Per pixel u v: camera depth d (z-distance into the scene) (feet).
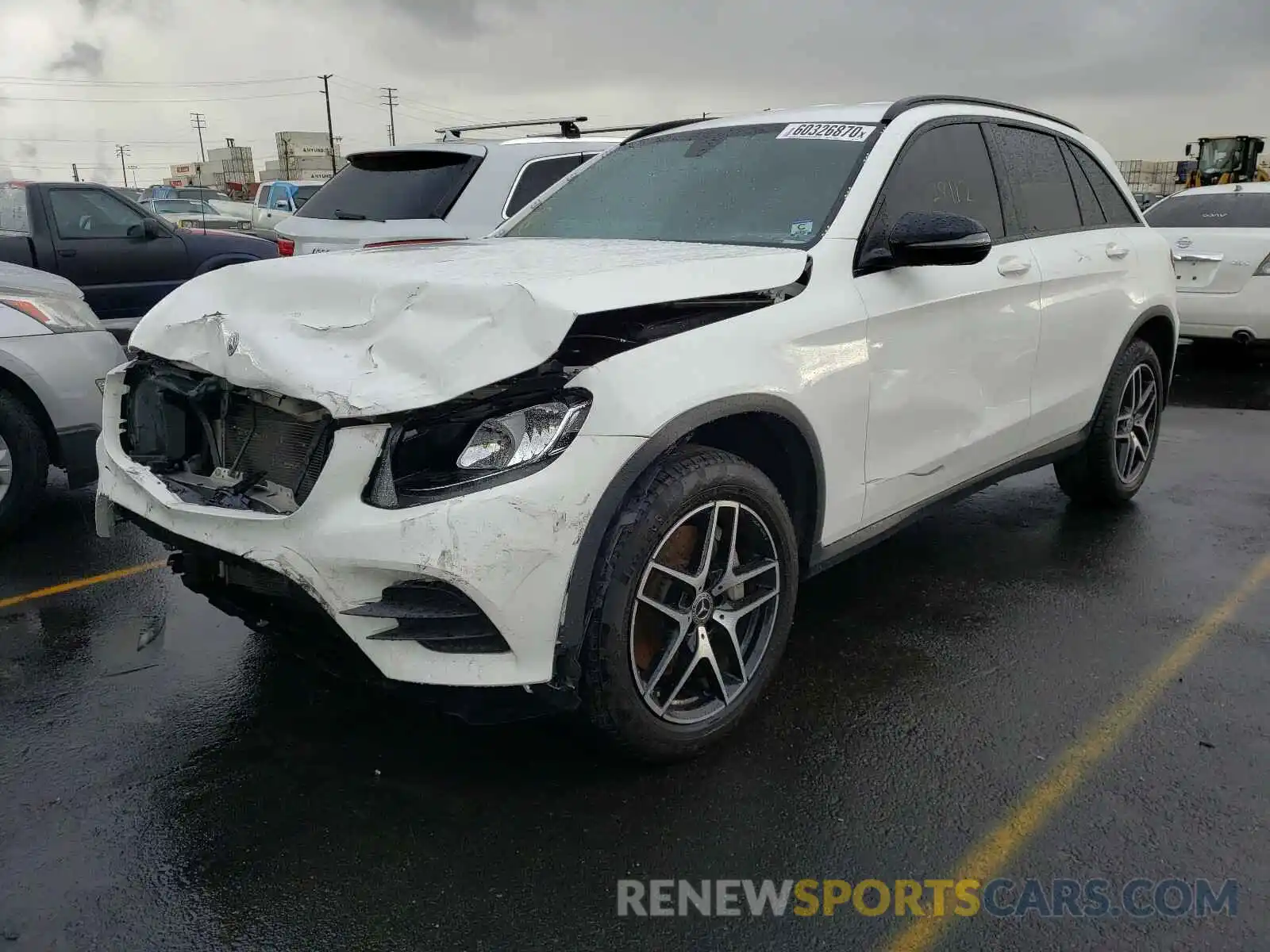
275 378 8.24
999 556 14.93
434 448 7.87
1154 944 7.24
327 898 7.68
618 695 8.49
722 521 9.23
